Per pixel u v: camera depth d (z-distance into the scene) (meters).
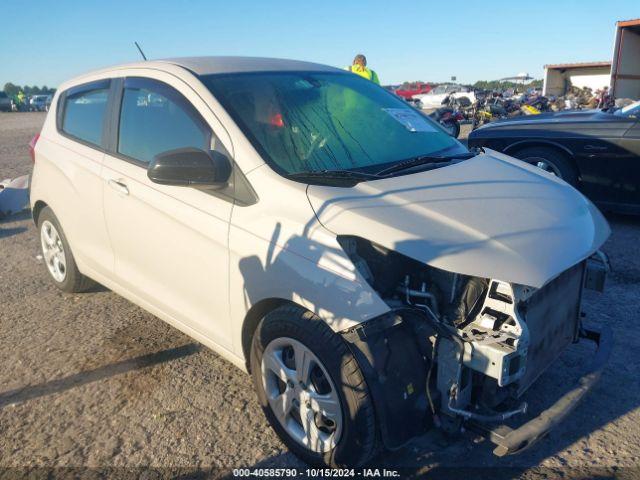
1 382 3.51
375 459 2.75
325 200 2.58
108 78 3.92
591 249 2.69
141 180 3.38
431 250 2.35
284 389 2.81
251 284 2.75
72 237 4.21
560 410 2.47
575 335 3.10
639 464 2.69
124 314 4.40
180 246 3.14
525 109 16.59
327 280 2.44
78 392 3.38
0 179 10.24
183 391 3.36
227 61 3.62
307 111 3.31
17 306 4.61
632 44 18.61
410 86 40.16
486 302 2.37
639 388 3.29
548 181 3.25
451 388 2.38
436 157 3.31
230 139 2.95
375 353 2.34
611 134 6.13
